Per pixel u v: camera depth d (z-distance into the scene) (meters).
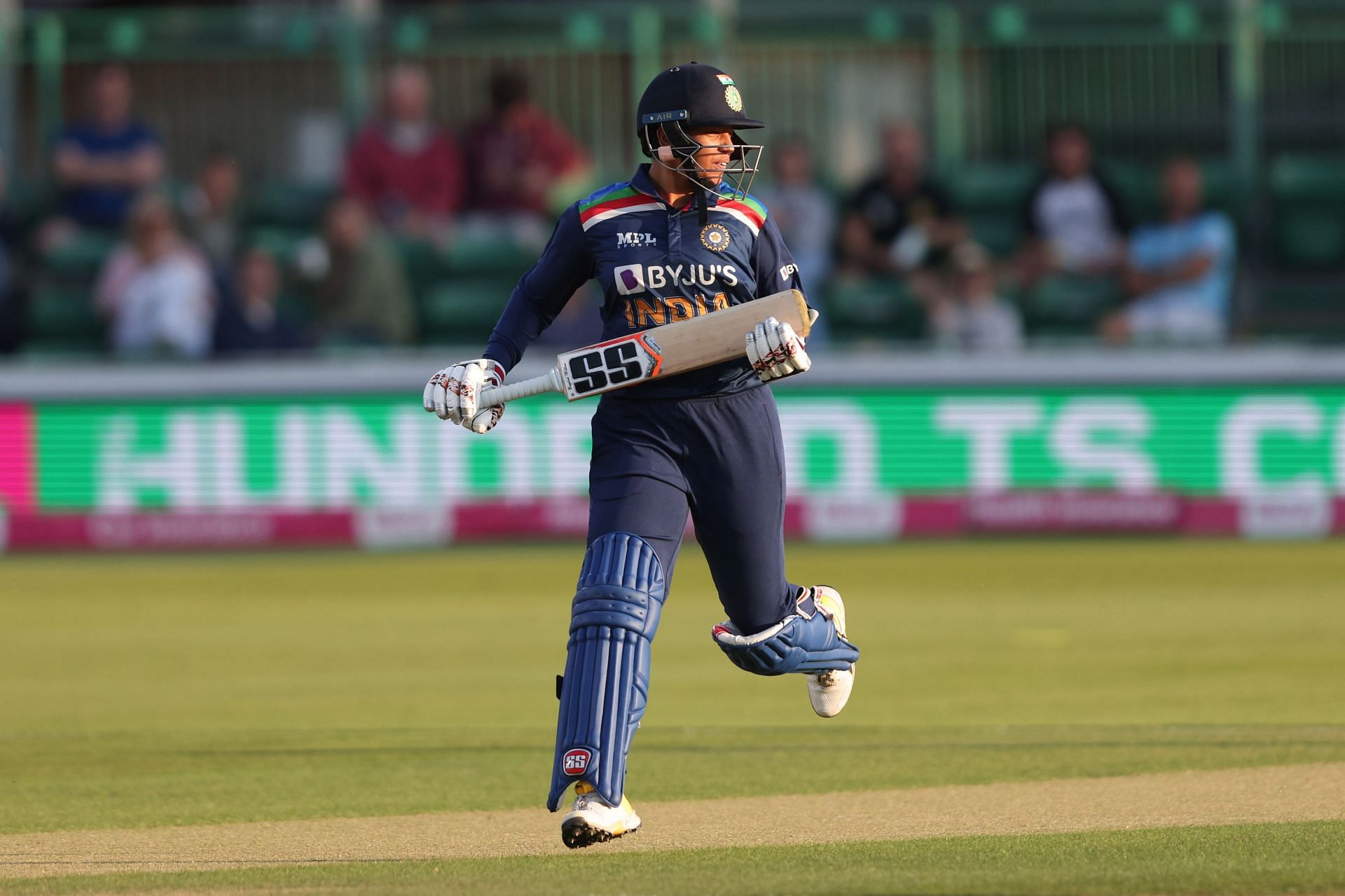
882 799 17.02
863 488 41.47
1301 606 31.25
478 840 15.36
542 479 41.69
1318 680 24.16
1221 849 14.04
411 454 41.69
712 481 14.14
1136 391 41.12
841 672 15.95
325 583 36.59
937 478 41.41
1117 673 25.06
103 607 33.81
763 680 25.11
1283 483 40.97
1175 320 45.41
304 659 27.69
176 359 43.94
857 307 46.41
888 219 46.81
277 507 41.78
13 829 16.17
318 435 41.78
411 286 47.59
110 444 41.84
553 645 28.84
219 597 34.91
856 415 41.38
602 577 13.57
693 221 14.23
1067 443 41.25
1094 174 46.56
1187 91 47.47
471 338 47.34
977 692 23.70
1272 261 47.16
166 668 27.06
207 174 47.44
